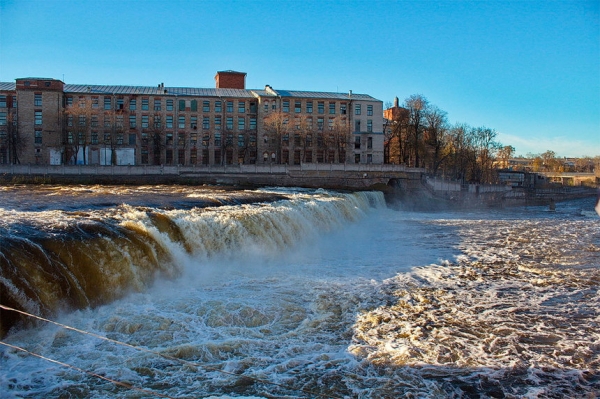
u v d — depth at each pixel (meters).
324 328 16.38
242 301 18.27
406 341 15.66
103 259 17.19
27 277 14.39
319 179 71.44
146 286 18.66
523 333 16.70
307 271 24.00
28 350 13.18
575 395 12.70
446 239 37.72
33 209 25.64
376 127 91.88
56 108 77.94
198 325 15.77
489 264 27.61
